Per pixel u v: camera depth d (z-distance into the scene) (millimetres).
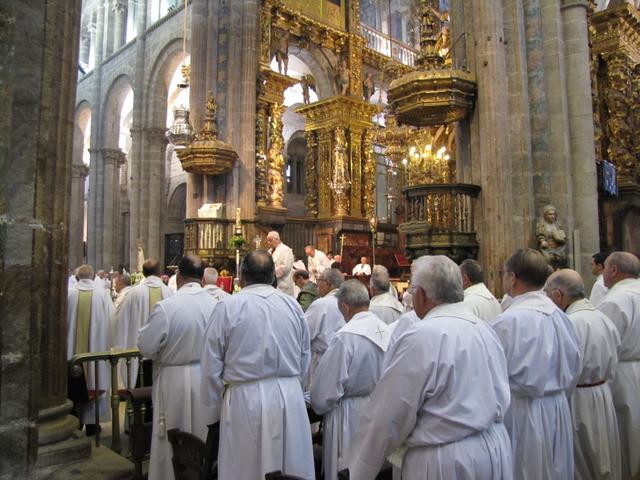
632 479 4770
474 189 10555
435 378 2463
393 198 25406
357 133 23656
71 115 4910
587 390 4293
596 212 10570
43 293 4723
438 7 27547
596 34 16734
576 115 10672
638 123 16984
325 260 15164
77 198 36125
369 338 4145
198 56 18953
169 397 4500
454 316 2623
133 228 26656
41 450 4629
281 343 3881
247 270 4027
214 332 3805
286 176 30766
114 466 4758
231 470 3693
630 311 4789
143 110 27578
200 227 17484
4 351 2549
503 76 10648
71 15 4867
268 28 20484
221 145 17500
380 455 2545
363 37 24781
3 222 2543
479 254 10484
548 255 10023
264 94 20125
